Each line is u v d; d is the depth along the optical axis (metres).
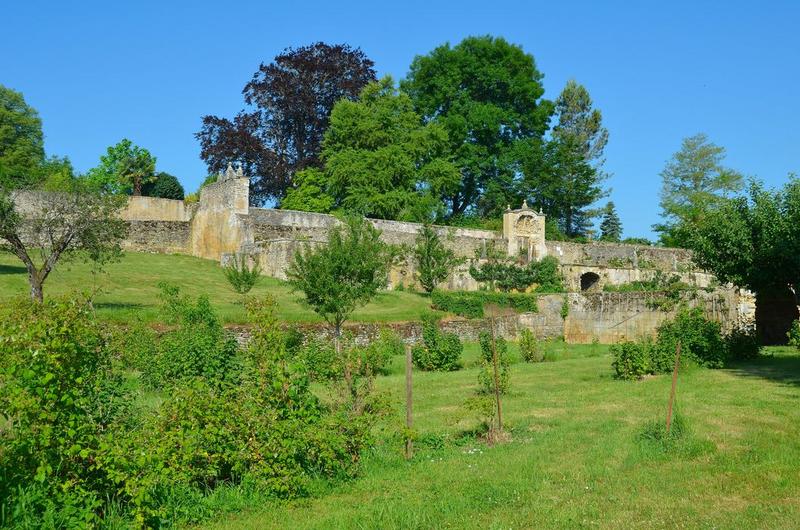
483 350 26.17
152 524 7.96
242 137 56.19
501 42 62.94
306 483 9.50
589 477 10.09
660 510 8.62
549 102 64.19
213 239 44.34
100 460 7.75
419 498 9.23
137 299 29.62
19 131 62.00
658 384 19.23
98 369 9.58
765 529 7.91
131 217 49.06
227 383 10.95
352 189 51.84
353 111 53.78
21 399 7.40
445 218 59.97
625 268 50.38
